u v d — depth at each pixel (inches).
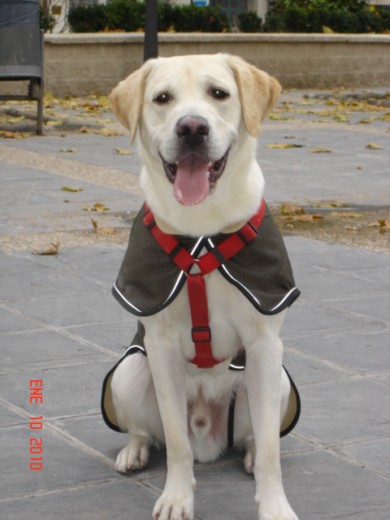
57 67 785.6
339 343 231.0
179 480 149.9
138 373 163.2
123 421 169.6
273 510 143.9
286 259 155.3
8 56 543.8
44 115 644.1
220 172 150.6
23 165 462.3
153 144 153.9
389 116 684.1
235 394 164.7
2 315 247.4
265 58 887.1
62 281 277.7
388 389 202.5
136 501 153.9
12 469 163.6
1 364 213.0
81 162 473.4
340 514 148.9
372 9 1072.8
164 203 151.9
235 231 150.5
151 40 725.3
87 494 155.8
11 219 350.6
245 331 150.9
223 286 148.6
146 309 150.2
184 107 148.3
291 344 229.8
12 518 146.4
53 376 206.4
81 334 234.4
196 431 166.4
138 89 157.6
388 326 245.1
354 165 480.7
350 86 946.7
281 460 168.9
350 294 272.4
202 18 919.7
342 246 324.8
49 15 880.3
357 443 176.1
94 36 794.8
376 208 383.9
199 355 154.5
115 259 302.4
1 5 537.6
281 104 764.0
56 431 179.9
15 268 289.6
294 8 989.2
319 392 200.2
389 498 154.6
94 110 695.1
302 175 450.3
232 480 162.6
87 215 360.2
